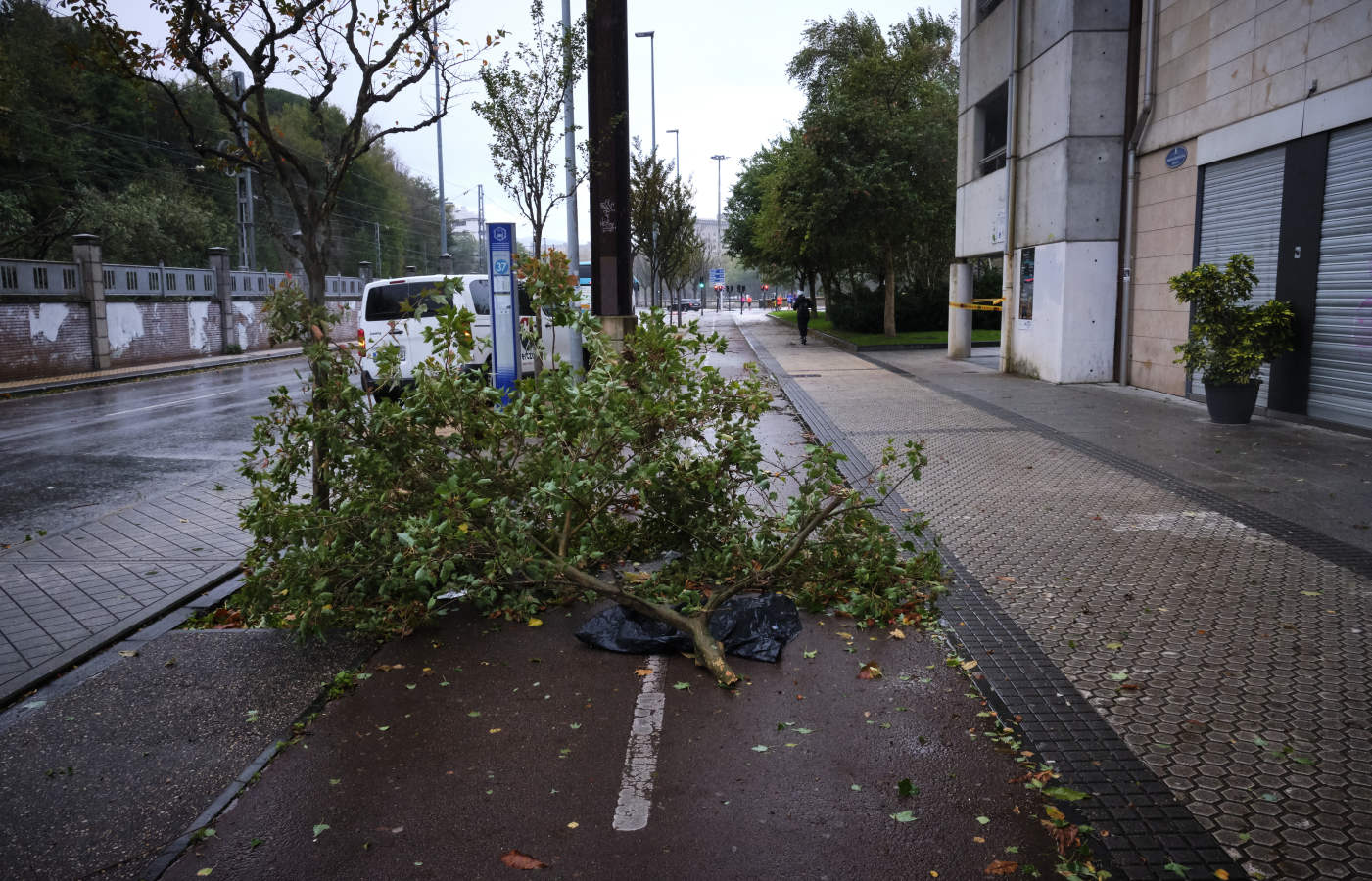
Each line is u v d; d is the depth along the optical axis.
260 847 3.01
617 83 14.08
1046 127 16.31
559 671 4.41
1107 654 4.46
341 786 3.38
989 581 5.57
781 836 3.01
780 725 3.79
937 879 2.77
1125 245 15.23
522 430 5.25
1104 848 2.91
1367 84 9.63
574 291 6.08
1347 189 10.16
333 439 5.24
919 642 4.68
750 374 6.03
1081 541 6.39
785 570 5.35
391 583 4.85
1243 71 11.85
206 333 30.62
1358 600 5.13
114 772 3.53
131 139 46.44
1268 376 11.67
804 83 36.66
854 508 5.29
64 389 20.50
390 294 14.20
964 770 3.41
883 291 33.28
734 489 5.77
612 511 5.93
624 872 2.83
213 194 54.41
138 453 11.34
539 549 5.23
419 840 3.03
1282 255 11.27
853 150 27.84
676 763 3.51
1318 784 3.25
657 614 4.69
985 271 33.09
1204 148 12.83
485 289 14.03
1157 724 3.73
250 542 6.94
